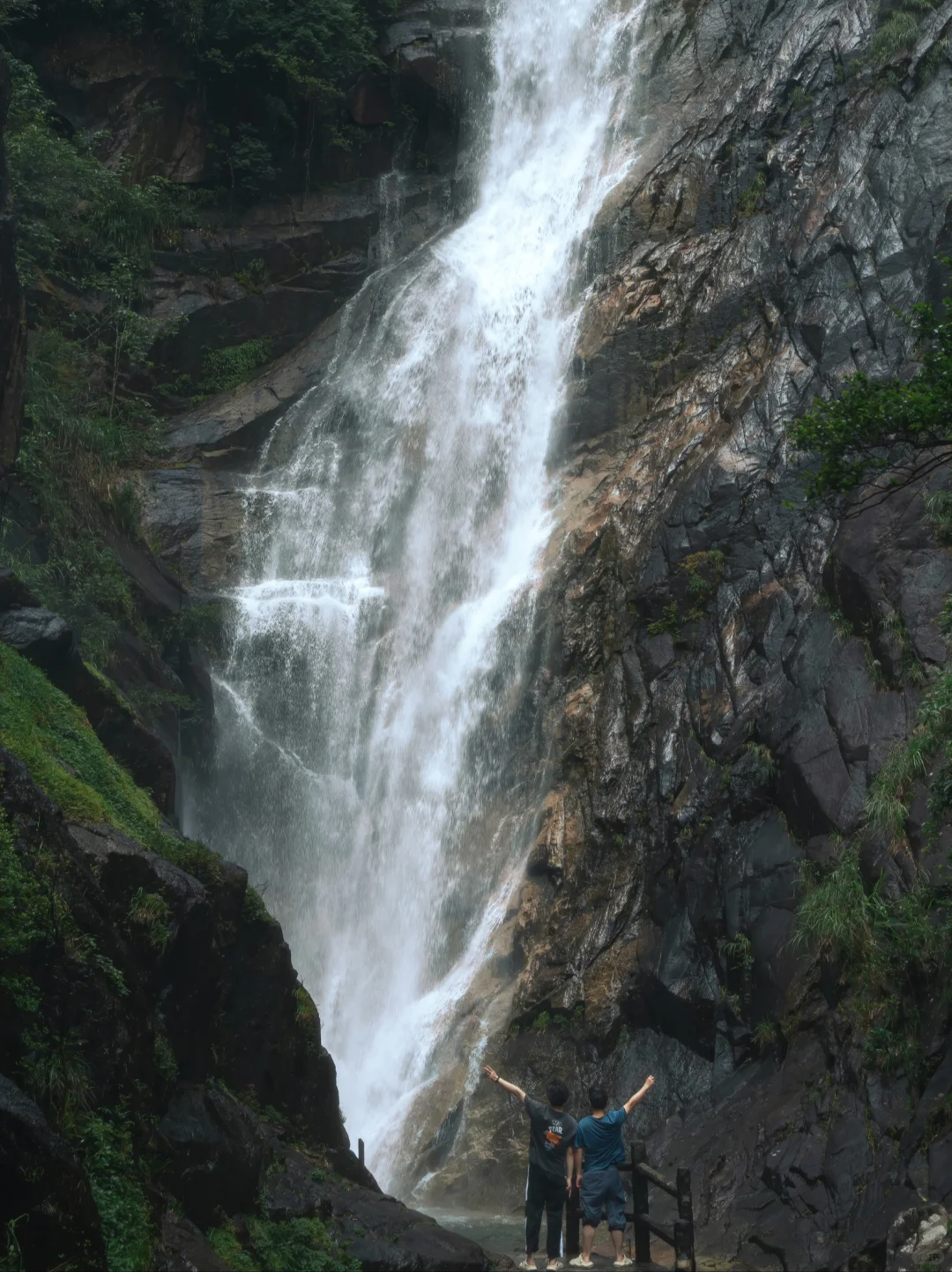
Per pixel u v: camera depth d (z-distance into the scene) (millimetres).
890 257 20062
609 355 23016
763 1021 14102
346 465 25312
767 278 22203
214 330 26141
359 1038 19062
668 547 18984
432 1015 17859
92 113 26453
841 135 22859
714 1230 12086
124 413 24500
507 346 24859
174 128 26953
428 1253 9203
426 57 28234
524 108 28703
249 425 25000
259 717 21953
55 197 24125
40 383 20500
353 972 20109
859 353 19359
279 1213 8867
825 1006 13367
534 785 19312
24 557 16781
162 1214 7449
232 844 21031
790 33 25062
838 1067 12516
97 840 8875
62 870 7859
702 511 18938
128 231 25219
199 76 26938
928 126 21266
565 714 19125
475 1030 17078
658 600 18766
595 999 16000
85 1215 6402
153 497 22891
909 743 13461
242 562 23422
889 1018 12164
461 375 25141
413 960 19625
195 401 25688
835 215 21328
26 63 25641
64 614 16844
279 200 27531
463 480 24078
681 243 23859
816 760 14914
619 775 17719
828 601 16344
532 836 18734
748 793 15688
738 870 15211
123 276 24578
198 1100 8609
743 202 23844
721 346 22031
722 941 14961
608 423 22734
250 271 26812
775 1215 11773
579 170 26750
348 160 28297
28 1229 6051
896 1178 10906
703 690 17297
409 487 24672
